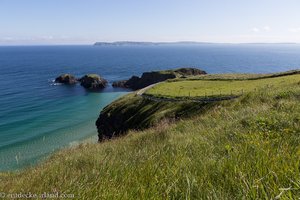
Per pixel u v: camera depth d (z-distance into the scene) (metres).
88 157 8.17
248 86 60.47
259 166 3.54
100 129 68.12
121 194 3.45
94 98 118.56
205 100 54.72
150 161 5.17
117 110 67.31
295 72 74.38
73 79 156.00
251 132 7.04
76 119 84.06
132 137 13.54
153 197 3.22
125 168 5.10
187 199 3.05
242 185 3.01
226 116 11.59
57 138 65.88
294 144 5.20
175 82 85.50
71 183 4.57
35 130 71.50
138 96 70.44
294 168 3.27
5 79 165.88
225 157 4.65
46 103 104.25
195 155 5.49
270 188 2.76
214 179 3.65
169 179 3.77
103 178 4.55
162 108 57.66
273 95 15.23
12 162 48.25
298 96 13.41
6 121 78.81
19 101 105.75
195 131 10.19
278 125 7.73
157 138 10.94
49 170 7.20
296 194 2.62
